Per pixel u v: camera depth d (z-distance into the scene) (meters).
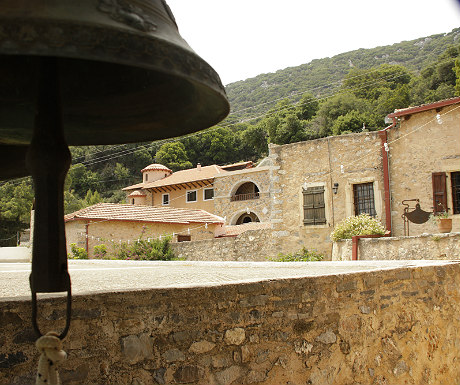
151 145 62.41
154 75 1.95
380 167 14.59
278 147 16.61
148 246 19.45
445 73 47.28
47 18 1.12
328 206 15.34
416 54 103.12
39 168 1.63
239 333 3.08
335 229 14.15
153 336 2.66
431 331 5.11
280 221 16.30
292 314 3.44
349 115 45.62
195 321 2.87
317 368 3.57
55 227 1.61
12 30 1.10
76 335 2.34
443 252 10.23
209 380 2.88
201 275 7.23
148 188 43.06
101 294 2.46
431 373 4.95
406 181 13.98
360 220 13.66
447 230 11.93
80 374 2.32
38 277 1.57
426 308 5.06
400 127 14.23
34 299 1.58
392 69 58.62
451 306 5.62
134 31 1.24
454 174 13.29
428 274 5.21
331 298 3.78
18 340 2.15
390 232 14.06
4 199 34.81
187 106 1.92
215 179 37.06
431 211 13.39
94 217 20.67
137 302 2.60
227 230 29.34
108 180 59.47
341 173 15.22
